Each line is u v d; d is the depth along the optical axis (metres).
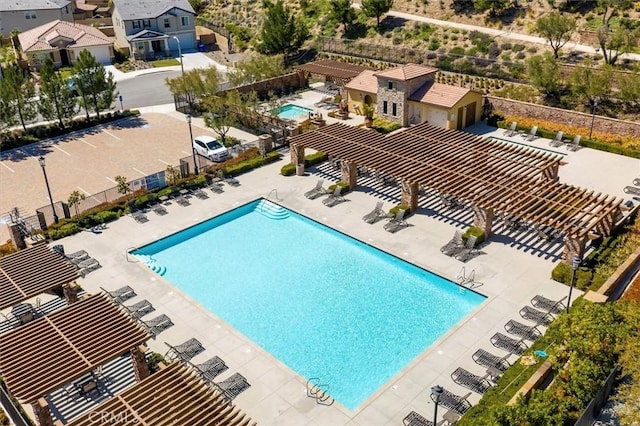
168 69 70.44
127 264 30.11
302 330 25.31
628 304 21.59
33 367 19.44
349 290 28.06
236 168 40.22
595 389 18.84
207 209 35.75
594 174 38.97
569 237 27.30
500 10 68.38
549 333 22.59
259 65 57.62
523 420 16.66
